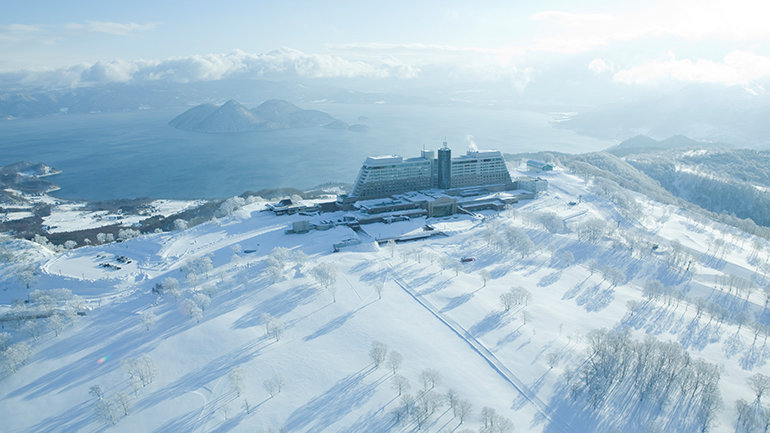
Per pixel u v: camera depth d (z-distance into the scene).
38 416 181.38
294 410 176.75
